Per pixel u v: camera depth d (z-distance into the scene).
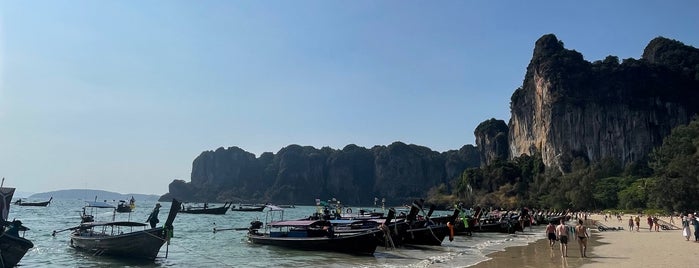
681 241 34.62
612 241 35.84
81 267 22.94
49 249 28.83
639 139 164.88
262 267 23.59
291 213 126.38
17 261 20.73
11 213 87.44
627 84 172.75
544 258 25.59
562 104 172.38
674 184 79.81
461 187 192.00
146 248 24.67
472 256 27.05
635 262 22.50
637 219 50.22
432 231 33.31
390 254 28.55
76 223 57.56
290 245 30.52
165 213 110.50
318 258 26.75
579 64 181.88
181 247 32.75
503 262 23.94
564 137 170.62
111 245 25.83
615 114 168.75
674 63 185.00
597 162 149.62
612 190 117.75
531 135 195.88
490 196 167.12
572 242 35.91
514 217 55.75
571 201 124.62
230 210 141.88
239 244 34.50
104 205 38.22
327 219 36.09
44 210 104.62
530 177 173.75
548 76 181.25
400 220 34.59
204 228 56.00
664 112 169.25
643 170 130.88
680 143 97.94
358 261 25.45
